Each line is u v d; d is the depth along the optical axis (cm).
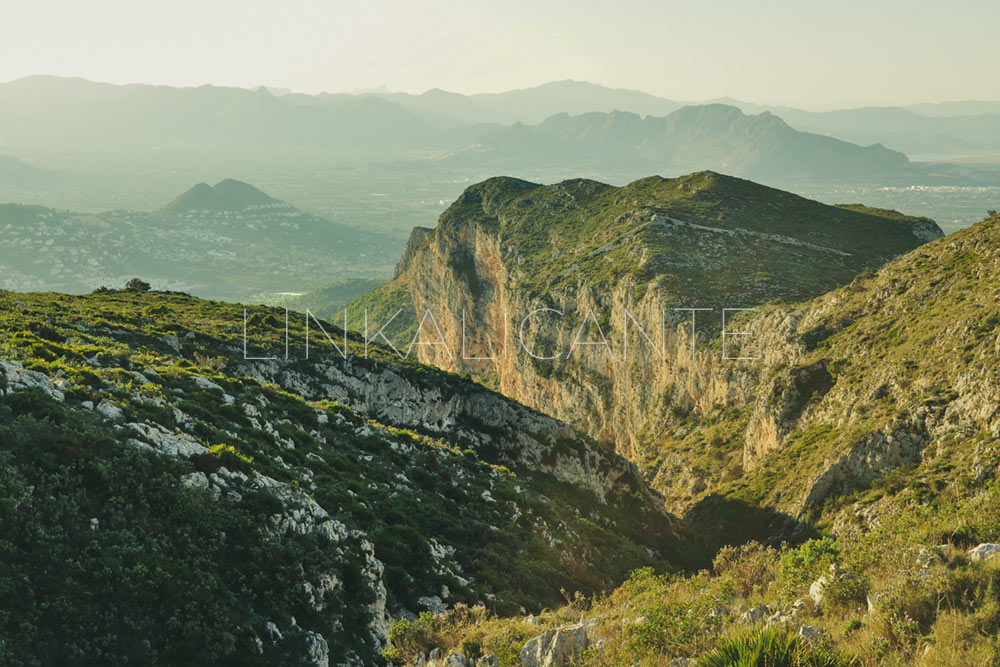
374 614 2430
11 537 1820
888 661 1182
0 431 2133
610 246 13412
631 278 11400
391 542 2967
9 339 3681
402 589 2683
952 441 4669
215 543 2214
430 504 3744
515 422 6838
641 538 5847
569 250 14738
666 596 2166
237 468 2673
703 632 1587
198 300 10362
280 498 2634
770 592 1903
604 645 1700
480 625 2320
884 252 12381
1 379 2472
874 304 7450
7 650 1555
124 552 1958
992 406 4512
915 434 4991
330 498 3089
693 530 6425
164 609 1889
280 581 2231
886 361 6153
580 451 6781
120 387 3031
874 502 4678
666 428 10038
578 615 2356
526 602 3056
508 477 5169
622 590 2589
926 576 1409
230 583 2139
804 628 1341
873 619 1331
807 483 5588
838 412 6238
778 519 5631
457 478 4456
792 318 8512
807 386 7056
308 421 4300
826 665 1121
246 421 3553
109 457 2277
